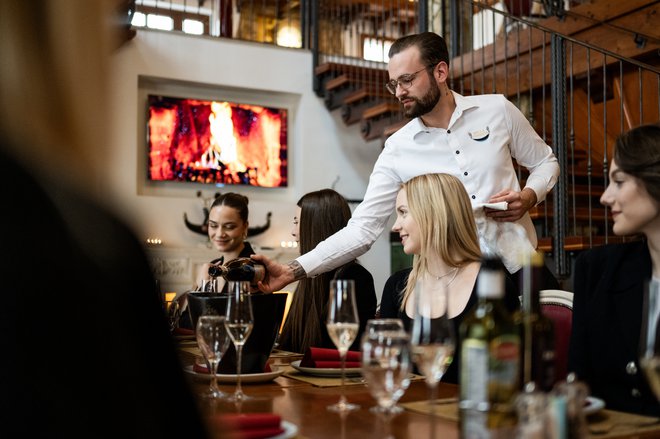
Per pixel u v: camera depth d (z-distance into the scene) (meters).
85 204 0.50
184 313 3.16
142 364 0.51
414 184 2.41
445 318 1.32
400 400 1.65
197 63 7.91
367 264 8.45
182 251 7.55
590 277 1.87
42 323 0.46
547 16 6.35
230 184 8.12
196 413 0.55
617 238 5.04
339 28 9.95
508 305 2.29
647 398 1.66
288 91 8.37
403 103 3.05
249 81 8.15
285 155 8.39
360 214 3.04
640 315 1.71
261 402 1.63
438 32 7.94
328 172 8.55
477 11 8.03
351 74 8.14
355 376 2.03
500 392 1.04
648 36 5.30
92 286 0.48
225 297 1.96
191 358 2.32
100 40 0.51
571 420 0.87
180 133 7.87
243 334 1.71
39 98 0.49
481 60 6.95
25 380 0.46
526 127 3.17
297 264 2.72
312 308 2.94
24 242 0.47
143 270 0.53
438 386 1.88
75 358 0.47
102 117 0.52
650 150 1.62
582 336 1.84
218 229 3.78
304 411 1.52
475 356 1.07
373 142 8.83
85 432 0.47
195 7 9.51
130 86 7.54
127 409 0.49
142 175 7.77
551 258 5.24
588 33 5.92
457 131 3.05
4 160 0.48
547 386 1.24
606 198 1.70
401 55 3.00
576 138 6.38
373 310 2.89
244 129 8.19
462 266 2.35
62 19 0.49
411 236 2.42
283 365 2.34
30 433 0.46
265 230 8.10
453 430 1.31
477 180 3.03
